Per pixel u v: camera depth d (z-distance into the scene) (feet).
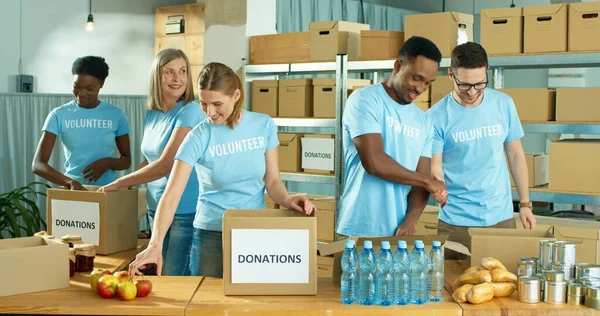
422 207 10.15
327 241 18.34
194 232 10.28
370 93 9.92
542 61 15.47
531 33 15.55
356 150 10.18
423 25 16.88
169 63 11.12
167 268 11.23
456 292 8.46
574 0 28.45
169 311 8.19
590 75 28.78
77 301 8.48
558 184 15.17
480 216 11.48
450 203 11.66
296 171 19.39
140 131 22.81
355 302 8.39
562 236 14.35
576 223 14.82
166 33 23.41
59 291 8.98
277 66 20.01
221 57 21.22
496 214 11.51
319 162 18.98
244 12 20.80
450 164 11.60
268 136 10.08
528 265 8.75
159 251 9.16
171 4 25.46
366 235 10.09
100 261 10.71
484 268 8.88
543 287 8.46
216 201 10.01
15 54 22.95
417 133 10.08
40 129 21.77
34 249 8.88
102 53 24.53
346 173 10.50
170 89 11.18
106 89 24.70
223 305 8.31
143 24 25.00
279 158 19.63
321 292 8.91
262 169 10.02
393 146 9.93
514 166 11.96
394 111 9.91
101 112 14.34
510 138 11.83
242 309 8.15
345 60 18.38
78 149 14.17
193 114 11.00
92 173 13.88
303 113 19.31
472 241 9.42
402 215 10.14
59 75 23.80
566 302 8.38
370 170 9.75
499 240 9.37
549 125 15.44
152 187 11.75
